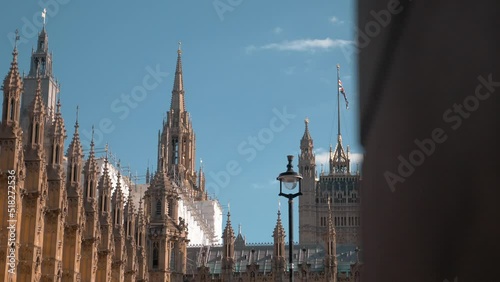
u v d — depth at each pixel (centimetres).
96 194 10994
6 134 7962
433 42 1414
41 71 15325
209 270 14625
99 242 10806
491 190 1287
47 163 9262
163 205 13938
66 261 9625
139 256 12838
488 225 1289
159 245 13600
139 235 12925
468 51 1340
